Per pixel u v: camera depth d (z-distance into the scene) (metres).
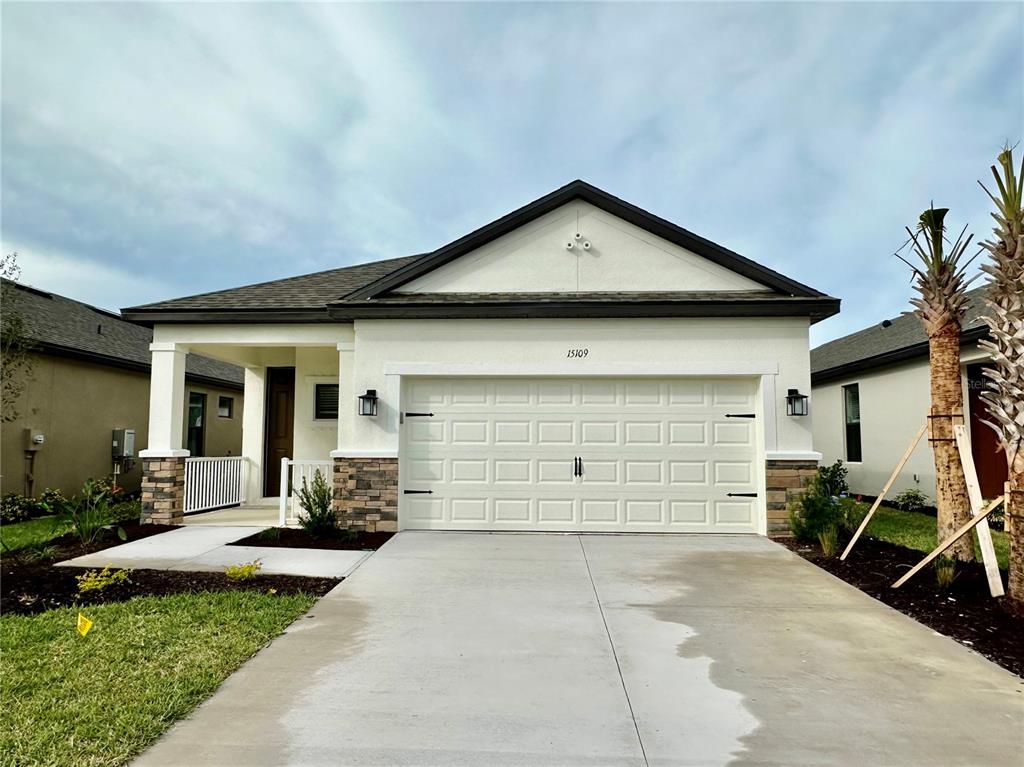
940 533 7.00
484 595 5.54
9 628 4.54
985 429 10.76
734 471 8.42
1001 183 5.25
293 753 2.87
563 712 3.31
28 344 10.52
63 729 3.05
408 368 8.59
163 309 9.25
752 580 6.07
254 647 4.19
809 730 3.13
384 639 4.41
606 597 5.49
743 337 8.36
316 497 8.38
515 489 8.56
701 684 3.68
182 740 2.98
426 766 2.78
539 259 9.04
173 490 9.31
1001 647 4.32
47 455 11.97
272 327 9.28
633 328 8.45
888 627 4.73
